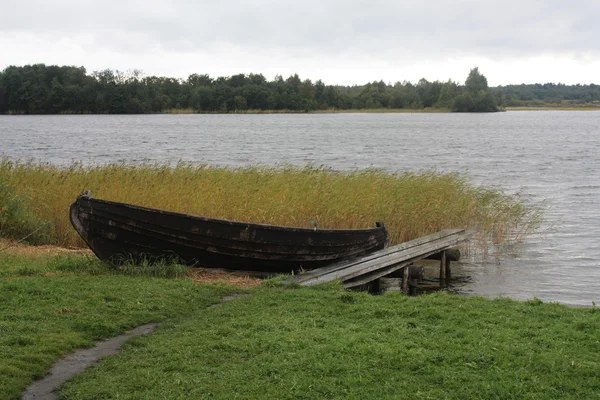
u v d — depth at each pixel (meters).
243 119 155.38
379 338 8.38
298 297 10.77
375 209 18.59
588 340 8.41
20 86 172.00
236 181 20.45
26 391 6.82
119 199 17.75
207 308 10.19
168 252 12.80
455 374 7.17
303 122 136.62
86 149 57.50
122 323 9.02
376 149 60.53
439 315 9.52
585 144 69.12
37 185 19.75
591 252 18.73
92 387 6.84
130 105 183.88
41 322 8.90
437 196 20.72
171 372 7.28
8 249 14.90
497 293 14.51
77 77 183.25
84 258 13.21
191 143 67.56
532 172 40.22
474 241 19.69
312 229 13.73
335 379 7.04
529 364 7.45
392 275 14.62
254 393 6.71
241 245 13.05
